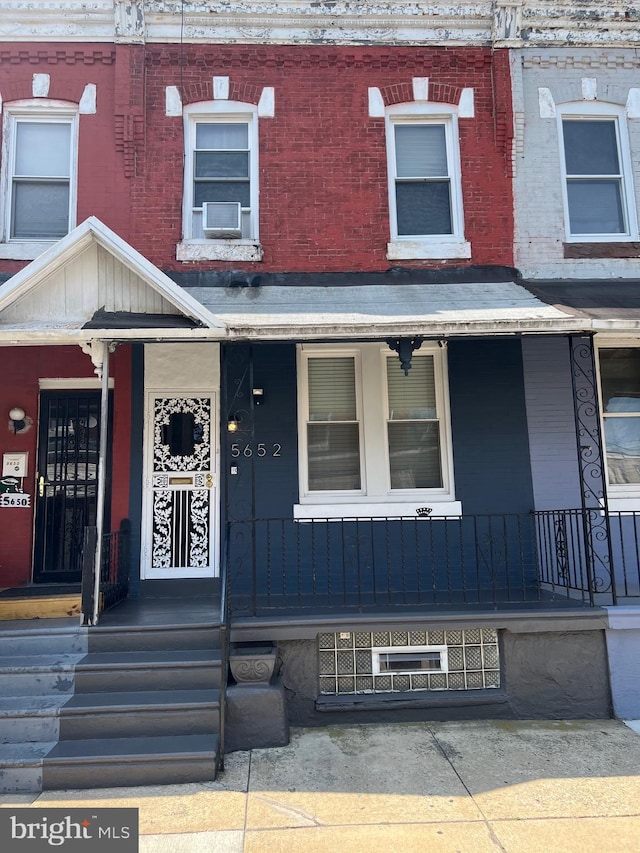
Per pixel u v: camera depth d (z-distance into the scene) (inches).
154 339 227.8
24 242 298.2
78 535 300.0
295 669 228.5
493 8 317.7
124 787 179.8
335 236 306.8
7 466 294.8
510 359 298.2
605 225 319.6
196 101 311.9
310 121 313.3
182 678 209.0
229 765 191.9
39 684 206.4
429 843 150.6
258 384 292.5
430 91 317.7
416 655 236.8
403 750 201.8
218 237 303.0
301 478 290.7
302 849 148.6
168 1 310.3
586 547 238.7
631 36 320.5
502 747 203.3
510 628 228.4
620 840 151.0
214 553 287.0
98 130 307.7
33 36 310.7
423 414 302.0
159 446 292.5
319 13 315.0
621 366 305.1
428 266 306.7
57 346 299.4
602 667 231.3
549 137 318.3
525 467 292.2
